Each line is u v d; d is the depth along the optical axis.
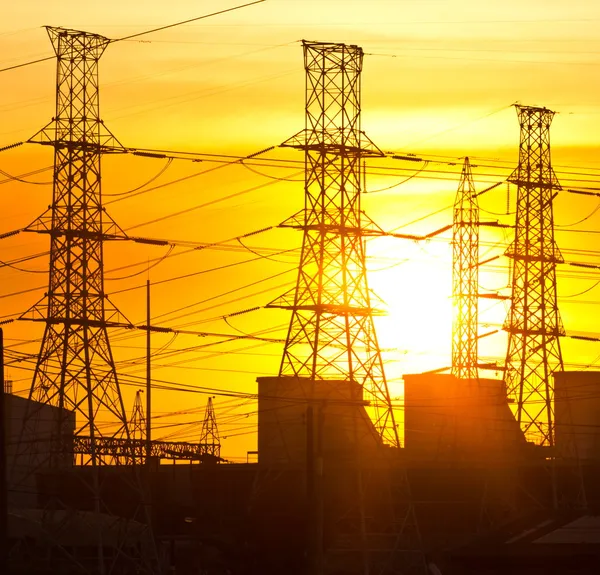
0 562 186.62
